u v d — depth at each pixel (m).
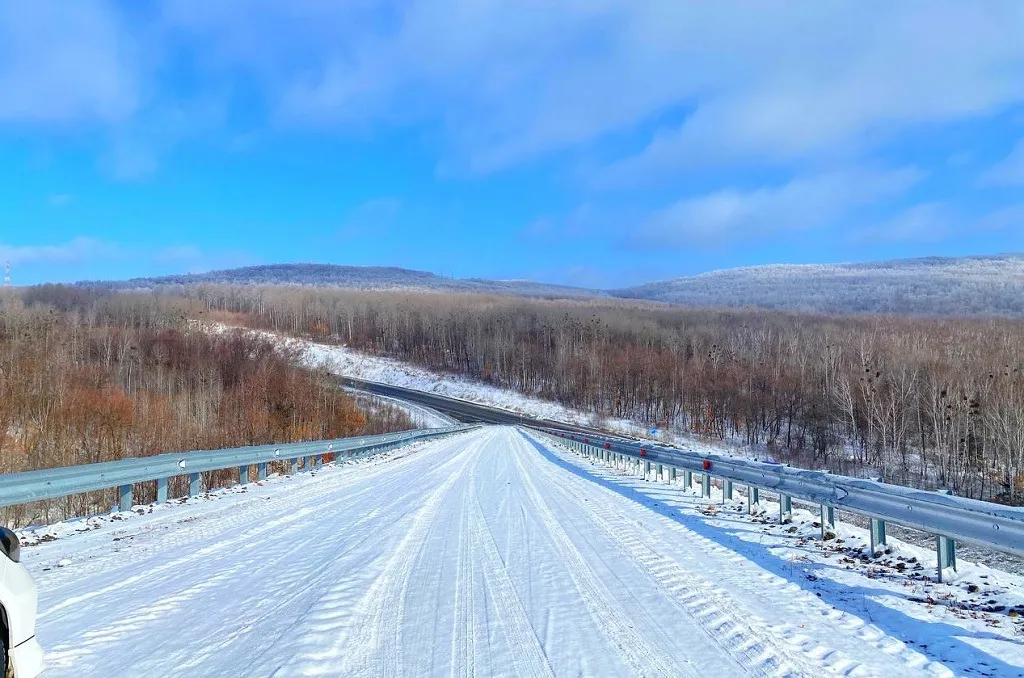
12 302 101.06
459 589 6.85
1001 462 46.22
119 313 108.00
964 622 5.97
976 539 6.67
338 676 4.55
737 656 5.04
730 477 13.37
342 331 147.12
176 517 11.71
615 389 97.88
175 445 28.36
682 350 101.00
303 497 14.63
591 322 126.31
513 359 116.44
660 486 17.53
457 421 83.25
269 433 37.19
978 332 94.00
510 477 19.81
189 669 4.62
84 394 32.94
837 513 17.03
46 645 5.11
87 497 16.83
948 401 51.34
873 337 85.56
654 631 5.61
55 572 7.61
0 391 28.91
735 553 8.88
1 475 9.35
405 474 20.75
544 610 6.17
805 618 6.03
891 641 5.43
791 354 88.12
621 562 8.19
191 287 187.25
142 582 7.08
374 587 6.86
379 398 94.50
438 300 170.25
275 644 5.11
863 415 60.62
